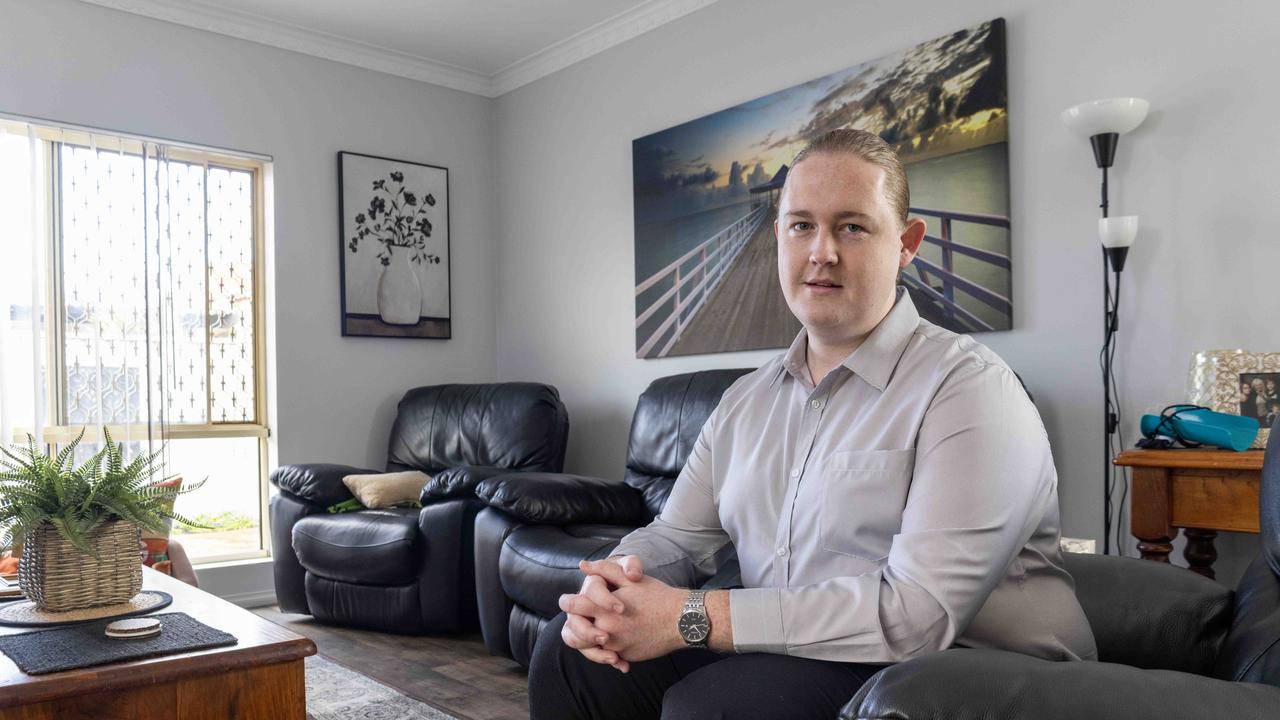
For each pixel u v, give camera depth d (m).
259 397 4.62
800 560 1.30
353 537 3.72
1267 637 1.05
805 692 1.07
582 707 1.31
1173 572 1.35
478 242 5.27
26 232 3.92
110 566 2.10
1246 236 2.64
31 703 1.51
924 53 3.36
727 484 1.43
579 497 3.26
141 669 1.62
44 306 3.95
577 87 4.81
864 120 3.54
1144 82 2.85
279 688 1.77
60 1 4.01
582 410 4.77
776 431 1.38
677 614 1.13
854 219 1.25
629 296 4.52
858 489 1.23
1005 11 3.17
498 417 4.23
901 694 0.79
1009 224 3.13
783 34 3.86
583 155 4.78
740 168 3.98
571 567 2.82
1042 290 3.06
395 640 3.69
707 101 4.17
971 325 3.21
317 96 4.71
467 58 5.03
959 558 1.08
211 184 4.52
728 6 4.08
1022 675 0.79
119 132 4.13
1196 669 1.25
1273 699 0.76
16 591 2.29
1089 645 1.23
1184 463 2.37
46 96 3.97
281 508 4.11
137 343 4.14
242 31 4.48
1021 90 3.12
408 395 4.73
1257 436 2.43
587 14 4.49
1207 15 2.73
